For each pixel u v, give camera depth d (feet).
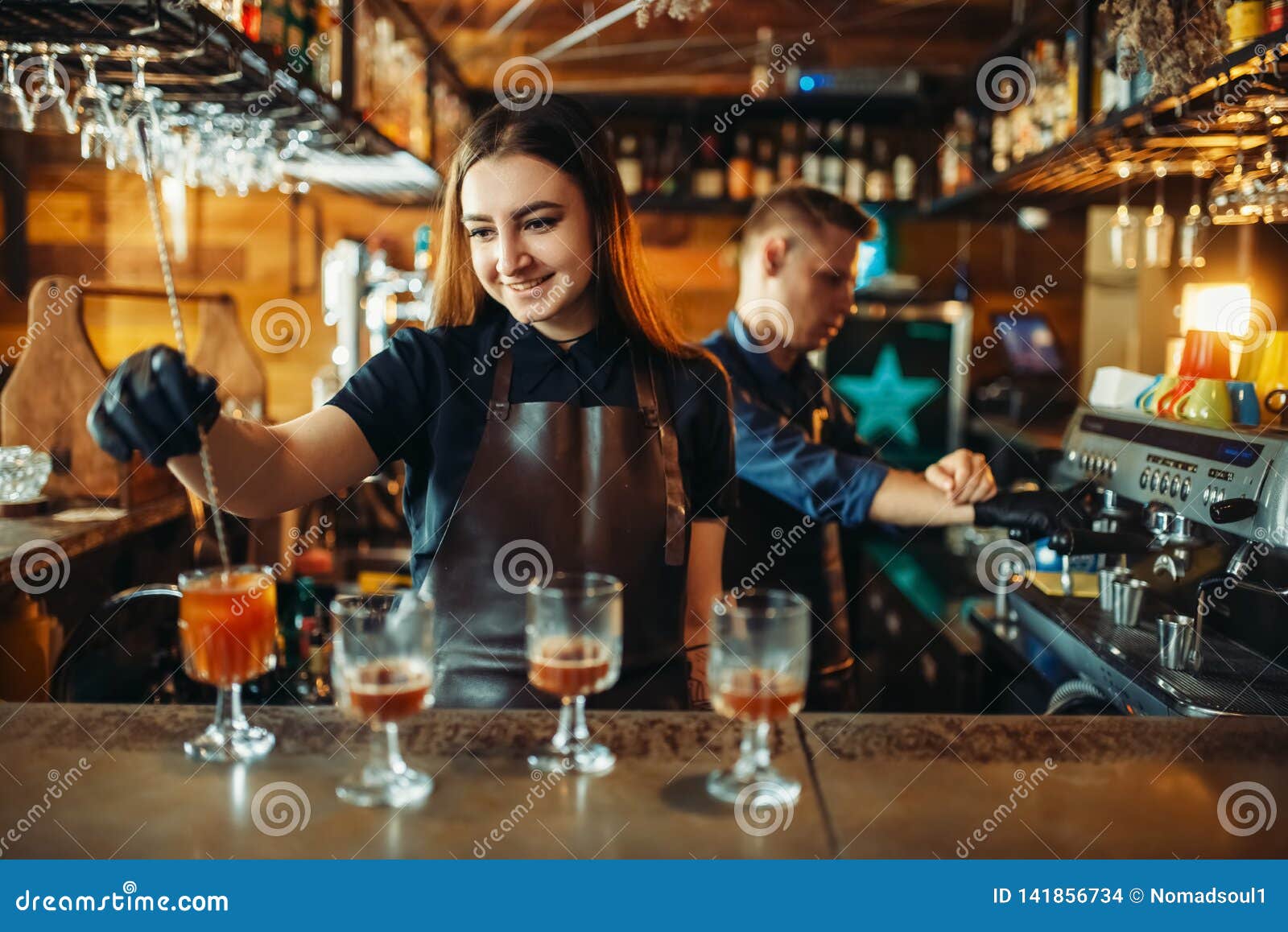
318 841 3.03
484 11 14.94
